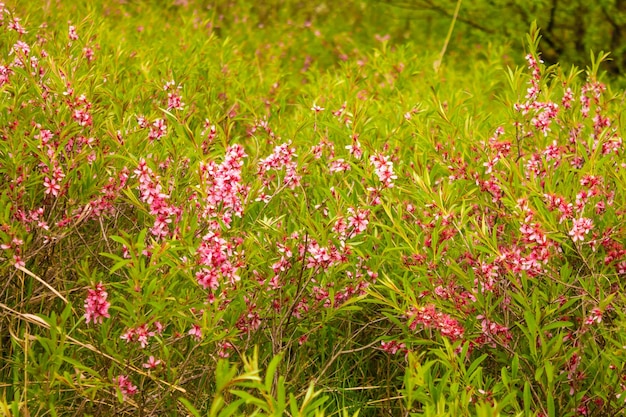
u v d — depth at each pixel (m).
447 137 3.67
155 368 2.76
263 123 4.33
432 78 5.91
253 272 2.96
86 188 3.03
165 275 2.63
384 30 10.68
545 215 2.88
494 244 2.85
